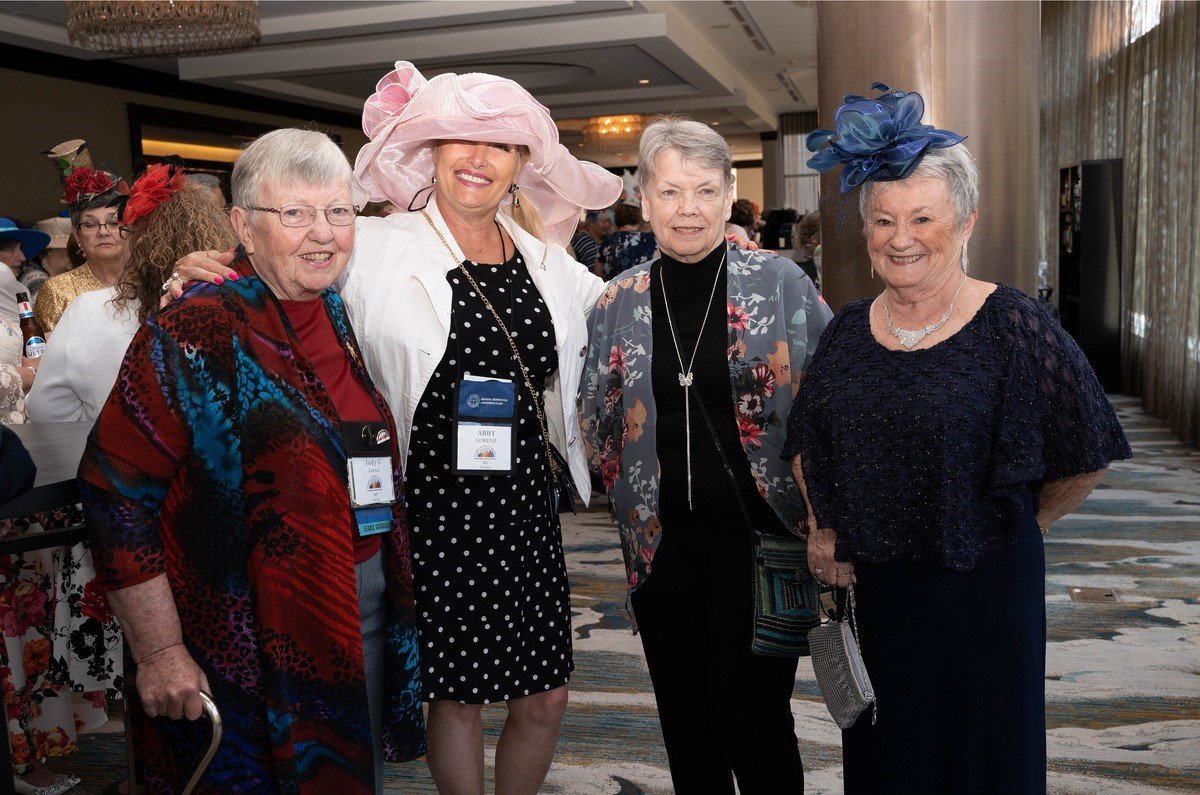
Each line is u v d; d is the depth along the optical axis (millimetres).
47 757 2977
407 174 2268
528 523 2150
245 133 13266
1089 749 2939
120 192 3229
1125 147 10398
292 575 1608
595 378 2266
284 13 10352
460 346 2074
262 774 1628
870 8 4113
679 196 2084
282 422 1619
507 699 2164
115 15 7152
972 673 1768
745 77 16656
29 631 2725
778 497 2076
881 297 1930
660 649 2211
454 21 10461
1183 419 8000
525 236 2281
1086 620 4055
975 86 4168
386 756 1874
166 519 1610
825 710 3279
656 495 2143
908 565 1800
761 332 2098
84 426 2057
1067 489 1826
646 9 10531
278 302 1687
